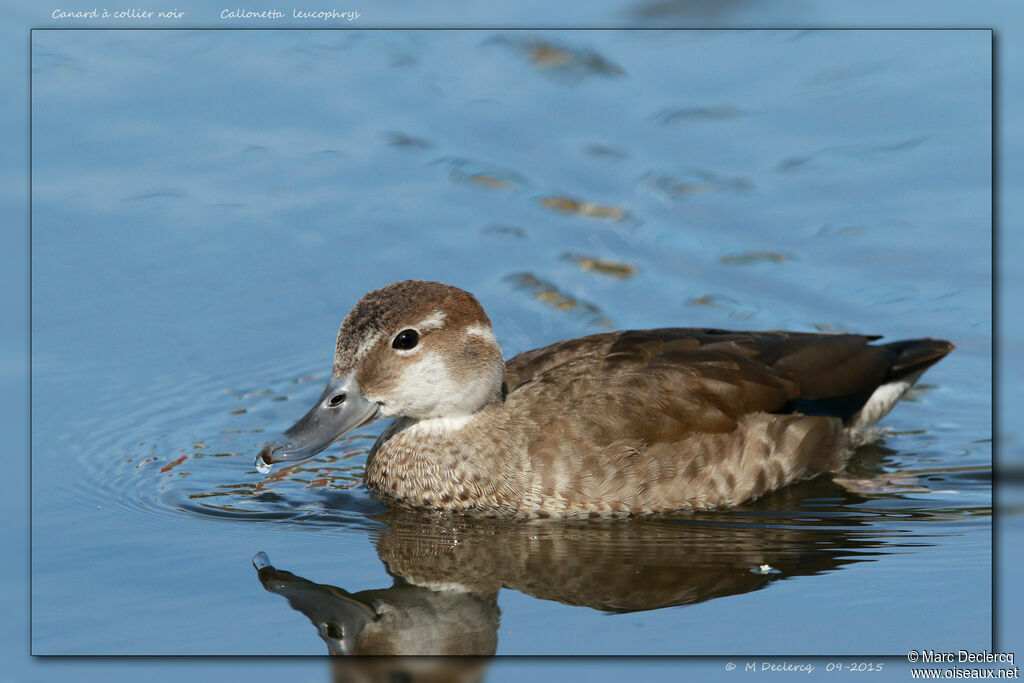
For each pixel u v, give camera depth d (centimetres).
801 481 1393
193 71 2167
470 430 1327
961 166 1936
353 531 1307
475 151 2012
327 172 1970
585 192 1936
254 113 2078
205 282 1766
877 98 2072
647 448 1307
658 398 1318
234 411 1544
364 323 1280
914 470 1428
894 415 1557
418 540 1289
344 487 1404
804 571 1220
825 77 2122
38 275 1756
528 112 2089
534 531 1302
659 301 1733
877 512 1333
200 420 1527
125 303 1719
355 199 1920
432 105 2108
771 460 1352
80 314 1695
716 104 2084
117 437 1485
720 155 1995
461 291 1309
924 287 1747
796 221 1875
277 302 1733
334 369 1299
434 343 1286
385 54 2228
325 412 1281
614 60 2181
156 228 1855
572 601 1174
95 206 1881
